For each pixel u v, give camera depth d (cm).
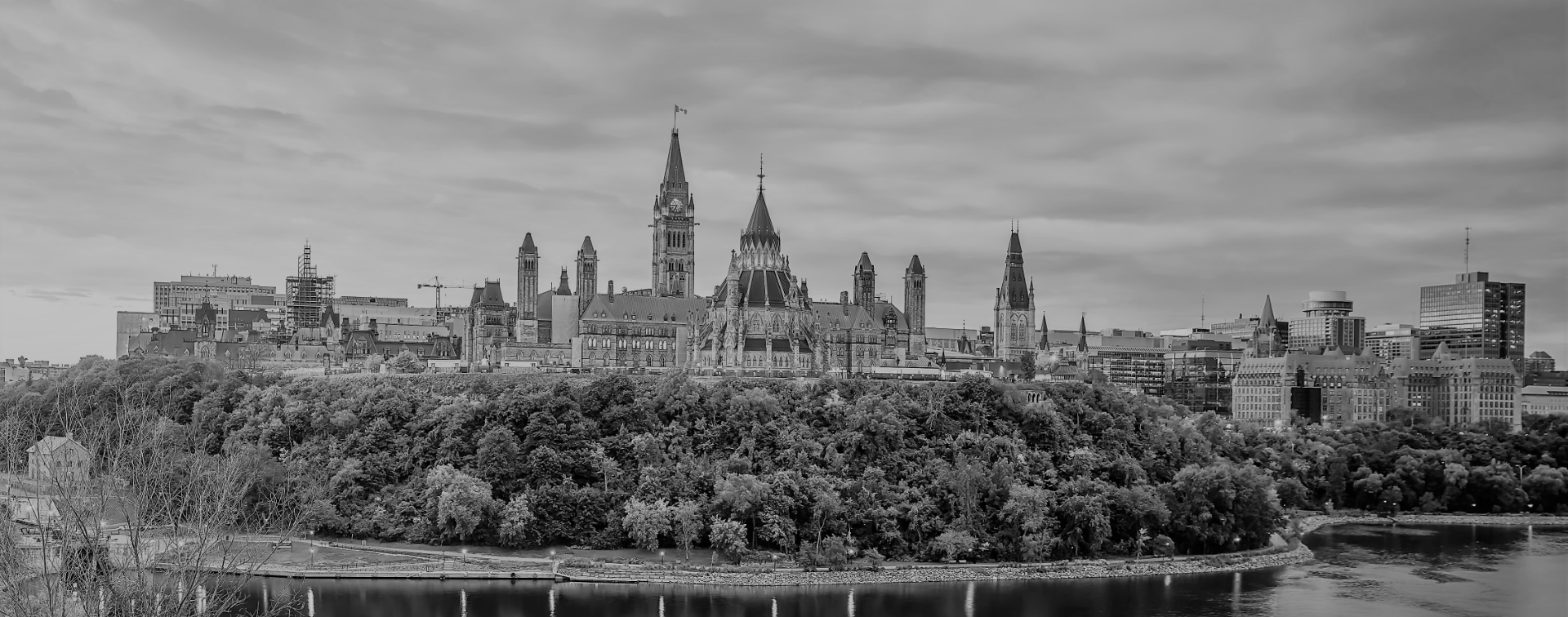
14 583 13988
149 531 16712
